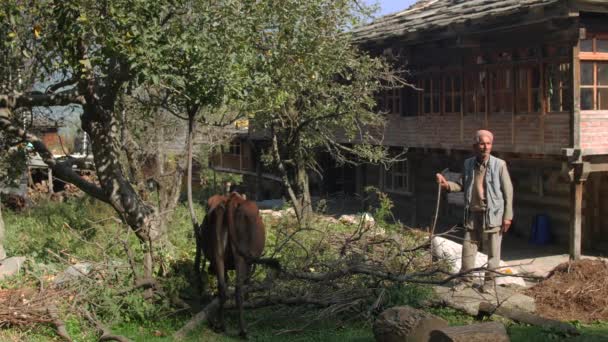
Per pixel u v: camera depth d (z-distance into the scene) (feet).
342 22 37.47
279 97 32.63
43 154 31.91
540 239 51.49
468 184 26.99
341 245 30.17
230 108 34.37
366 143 48.65
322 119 42.98
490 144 26.61
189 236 37.27
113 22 24.44
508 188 26.58
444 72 52.90
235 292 22.85
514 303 25.85
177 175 41.91
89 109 30.27
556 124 42.98
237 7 27.58
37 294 24.04
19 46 28.66
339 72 40.45
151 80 25.21
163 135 46.93
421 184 64.64
